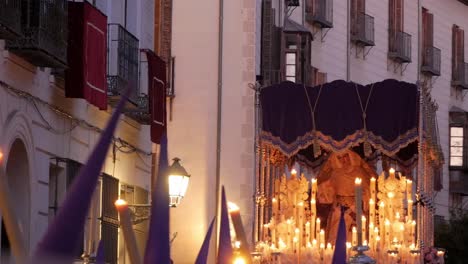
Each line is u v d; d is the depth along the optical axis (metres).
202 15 29.30
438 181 40.28
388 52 49.38
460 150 55.12
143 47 25.73
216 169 28.73
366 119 24.05
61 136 20.02
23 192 18.17
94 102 19.97
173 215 28.58
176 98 29.11
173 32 29.28
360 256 13.65
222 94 29.05
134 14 24.69
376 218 24.70
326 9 42.81
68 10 18.97
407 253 23.80
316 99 24.25
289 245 24.19
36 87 18.31
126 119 24.20
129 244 3.45
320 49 42.94
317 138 24.20
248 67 29.14
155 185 3.40
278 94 24.42
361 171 26.14
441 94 54.28
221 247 4.15
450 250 46.25
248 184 28.59
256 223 24.80
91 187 2.90
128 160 24.77
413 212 27.36
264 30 32.72
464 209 51.75
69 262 2.83
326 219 26.19
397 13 50.00
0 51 16.31
